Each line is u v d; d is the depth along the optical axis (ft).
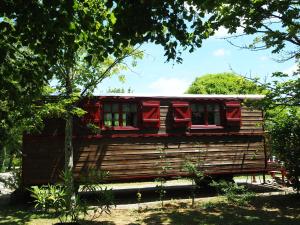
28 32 18.31
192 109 52.49
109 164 47.32
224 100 53.67
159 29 19.81
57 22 17.17
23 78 20.08
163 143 50.03
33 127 39.14
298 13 30.14
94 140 47.29
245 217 36.27
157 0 18.71
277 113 45.73
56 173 45.32
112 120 48.57
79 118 47.14
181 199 48.83
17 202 46.80
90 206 43.34
